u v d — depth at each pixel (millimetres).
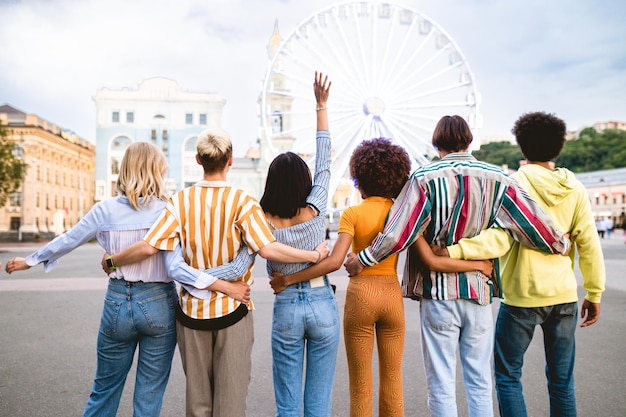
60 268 14680
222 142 2412
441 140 2553
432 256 2398
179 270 2301
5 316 6809
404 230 2307
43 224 49312
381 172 2508
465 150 2547
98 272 13375
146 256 2361
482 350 2451
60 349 4969
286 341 2414
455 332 2451
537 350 4887
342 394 3656
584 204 2516
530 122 2605
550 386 2555
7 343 5230
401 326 2500
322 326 2414
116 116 53094
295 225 2459
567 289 2479
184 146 53438
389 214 2396
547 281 2455
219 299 2336
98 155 52656
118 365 2529
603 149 100625
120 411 3350
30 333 5723
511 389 2518
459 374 4074
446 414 2389
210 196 2391
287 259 2340
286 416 2377
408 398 3537
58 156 52969
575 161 102688
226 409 2322
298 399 2424
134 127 53094
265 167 53094
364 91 22234
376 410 3334
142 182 2568
